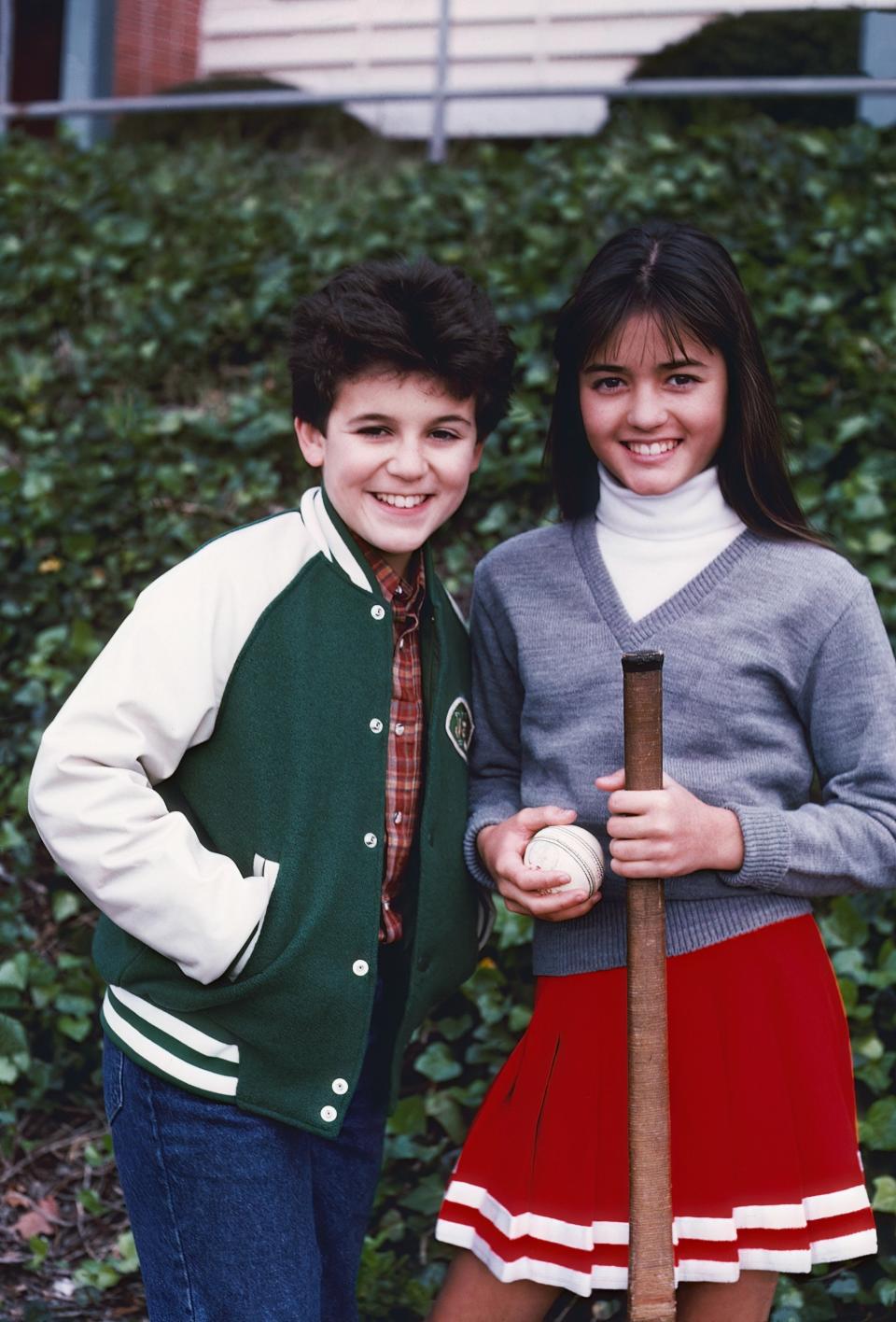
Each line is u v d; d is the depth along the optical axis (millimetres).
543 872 2232
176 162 7645
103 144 8047
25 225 6723
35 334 6047
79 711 2123
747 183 6113
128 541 4934
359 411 2244
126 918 2111
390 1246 3326
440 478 2287
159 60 8797
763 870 2199
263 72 8562
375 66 8320
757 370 2393
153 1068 2172
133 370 5754
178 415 5348
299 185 7203
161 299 6078
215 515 5004
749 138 6395
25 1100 3639
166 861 2086
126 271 6375
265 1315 2154
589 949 2340
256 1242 2168
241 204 6848
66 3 8891
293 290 5918
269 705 2219
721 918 2268
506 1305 2367
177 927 2096
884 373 4957
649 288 2307
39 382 5656
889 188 5828
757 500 2402
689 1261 2213
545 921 2420
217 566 2238
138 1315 3172
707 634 2314
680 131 7016
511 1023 3588
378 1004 2426
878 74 7238
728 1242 2195
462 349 2207
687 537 2391
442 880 2373
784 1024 2258
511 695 2564
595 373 2383
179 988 2166
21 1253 3307
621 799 2115
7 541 4824
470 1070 3645
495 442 5012
